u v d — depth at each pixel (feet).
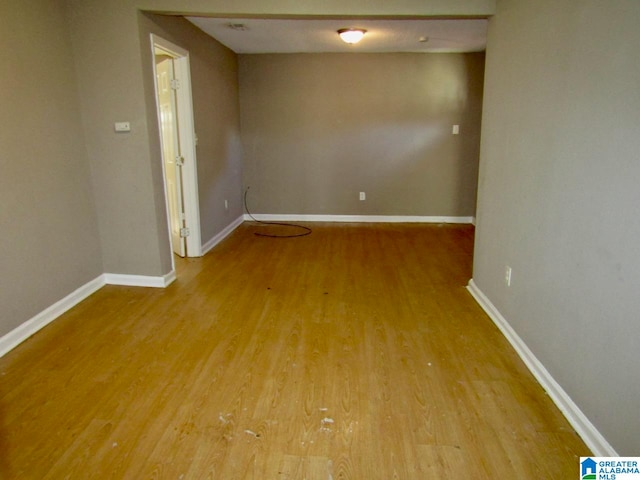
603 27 5.59
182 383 7.34
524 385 7.29
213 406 6.74
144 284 11.74
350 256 14.62
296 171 19.61
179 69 13.08
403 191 19.63
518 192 8.41
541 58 7.43
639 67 4.88
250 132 19.30
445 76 18.47
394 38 15.37
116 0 10.11
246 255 14.71
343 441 6.00
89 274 11.18
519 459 5.66
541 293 7.38
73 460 5.64
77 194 10.63
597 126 5.73
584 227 6.04
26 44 8.89
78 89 10.63
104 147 10.98
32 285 9.10
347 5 10.00
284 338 8.90
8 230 8.43
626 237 5.10
